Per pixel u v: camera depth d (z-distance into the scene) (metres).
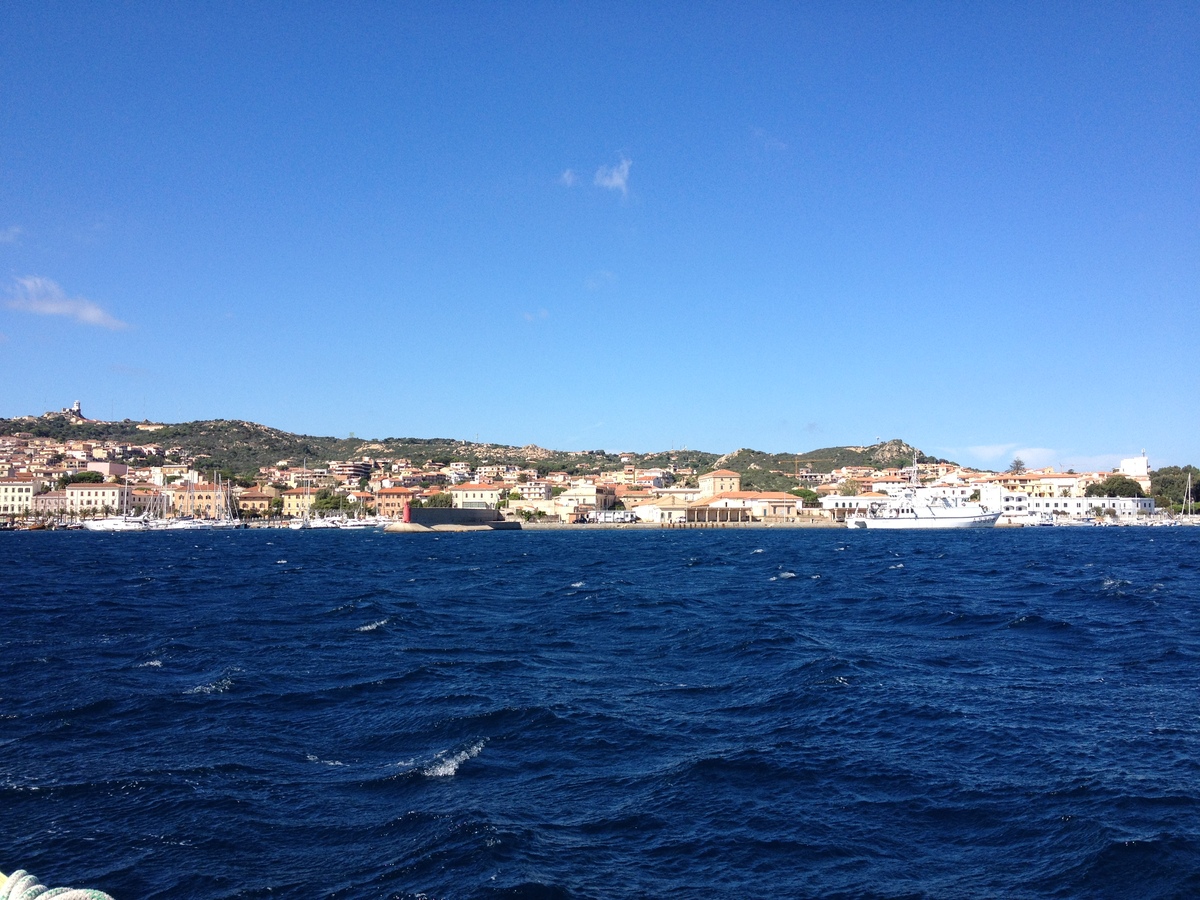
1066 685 34.84
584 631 50.66
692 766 24.78
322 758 25.75
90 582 87.12
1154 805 21.61
